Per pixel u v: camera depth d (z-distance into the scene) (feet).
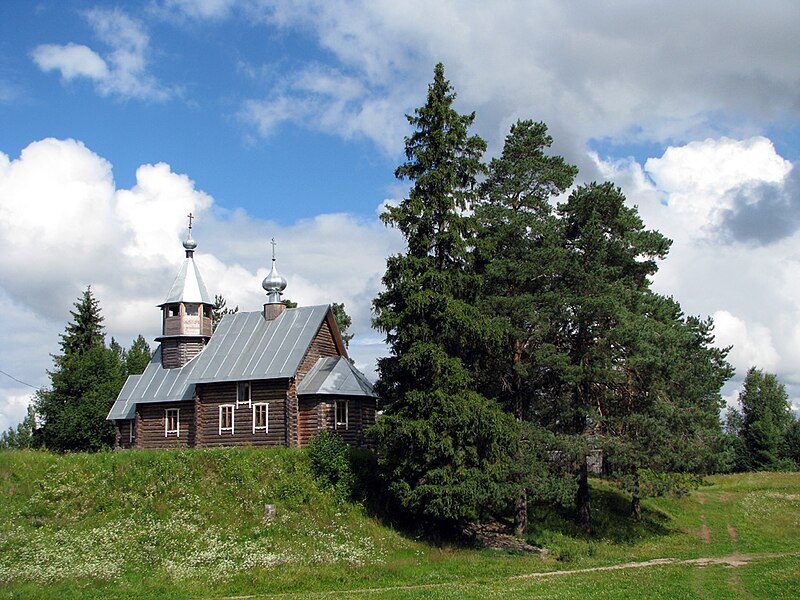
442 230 123.75
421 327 117.70
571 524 144.87
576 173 141.90
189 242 174.60
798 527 153.38
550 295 126.62
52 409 204.23
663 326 135.74
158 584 85.66
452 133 124.26
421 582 91.81
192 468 125.08
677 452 127.95
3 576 83.20
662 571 96.07
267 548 103.04
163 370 169.68
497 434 113.09
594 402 138.21
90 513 111.04
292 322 161.68
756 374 296.71
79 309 256.93
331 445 129.59
